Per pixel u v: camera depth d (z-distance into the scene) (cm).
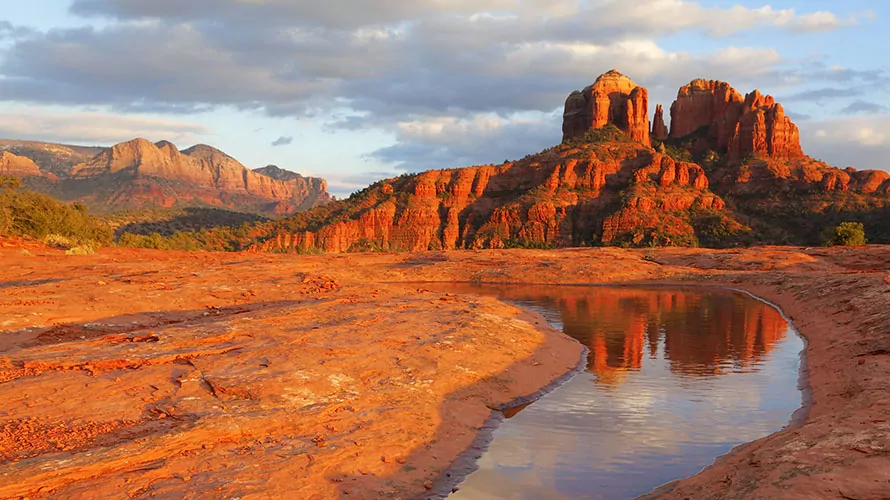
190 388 1562
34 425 1317
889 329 2247
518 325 2759
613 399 1897
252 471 1152
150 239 11550
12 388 1523
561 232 17900
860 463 945
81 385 1556
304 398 1557
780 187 18775
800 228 16762
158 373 1666
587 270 6994
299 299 3372
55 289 3009
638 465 1367
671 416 1719
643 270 6969
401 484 1220
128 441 1245
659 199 17412
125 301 2931
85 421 1346
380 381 1766
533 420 1688
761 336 3027
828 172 18400
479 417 1673
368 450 1320
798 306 3844
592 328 3291
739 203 18762
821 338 2698
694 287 6088
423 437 1446
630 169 19300
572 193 18950
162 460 1166
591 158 19588
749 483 991
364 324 2420
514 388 1938
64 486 1048
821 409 1667
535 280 6775
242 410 1446
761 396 1914
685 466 1357
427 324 2492
